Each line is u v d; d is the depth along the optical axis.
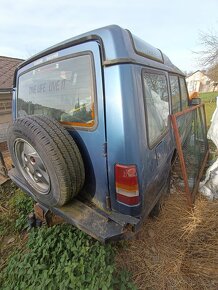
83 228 1.84
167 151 2.69
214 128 4.77
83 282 1.84
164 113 2.65
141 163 1.77
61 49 2.01
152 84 2.17
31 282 2.00
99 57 1.70
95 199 2.05
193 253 2.41
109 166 1.81
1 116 5.32
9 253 2.60
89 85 1.81
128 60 1.64
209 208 3.03
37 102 2.47
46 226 2.60
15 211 3.31
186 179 2.95
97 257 2.04
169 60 3.45
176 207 3.05
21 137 1.96
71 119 2.04
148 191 2.00
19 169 2.35
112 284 1.82
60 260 2.14
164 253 2.41
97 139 1.82
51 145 1.76
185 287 2.06
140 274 2.17
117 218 1.85
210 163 4.62
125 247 2.44
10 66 7.60
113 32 1.67
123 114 1.64
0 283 2.19
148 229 2.71
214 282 2.11
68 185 1.84
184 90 4.35
